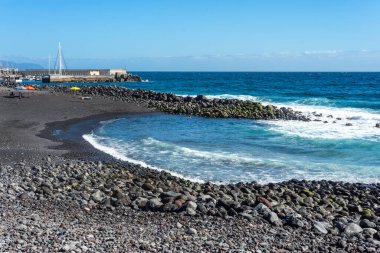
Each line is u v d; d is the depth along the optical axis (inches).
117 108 1713.8
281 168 751.7
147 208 471.5
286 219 441.1
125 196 506.0
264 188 591.5
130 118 1473.9
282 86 3705.7
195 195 541.0
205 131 1195.9
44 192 522.0
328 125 1314.0
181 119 1482.5
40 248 313.4
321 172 730.8
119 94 2236.7
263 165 769.6
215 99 1931.6
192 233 384.5
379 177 702.5
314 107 1838.1
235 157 827.4
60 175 626.8
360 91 2898.6
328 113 1601.9
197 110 1637.6
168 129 1226.6
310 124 1349.7
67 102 1815.9
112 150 881.5
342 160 820.6
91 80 4434.1
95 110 1631.4
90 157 805.9
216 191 568.1
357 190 613.6
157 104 1836.9
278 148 933.2
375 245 379.2
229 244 359.9
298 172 728.3
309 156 853.8
